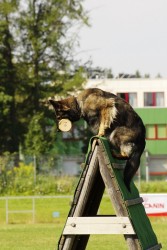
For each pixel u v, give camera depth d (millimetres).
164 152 98750
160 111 99375
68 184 60250
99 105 20609
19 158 74438
